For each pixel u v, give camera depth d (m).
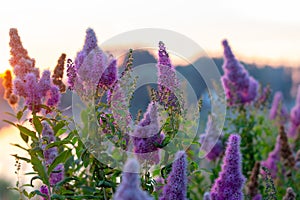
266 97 2.46
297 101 2.78
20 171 1.66
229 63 2.38
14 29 1.61
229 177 1.55
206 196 1.58
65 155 1.52
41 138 1.56
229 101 2.35
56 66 1.69
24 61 1.59
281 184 2.36
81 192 1.74
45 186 1.63
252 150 2.29
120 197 0.88
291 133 2.74
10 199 1.99
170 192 1.39
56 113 1.62
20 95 1.57
